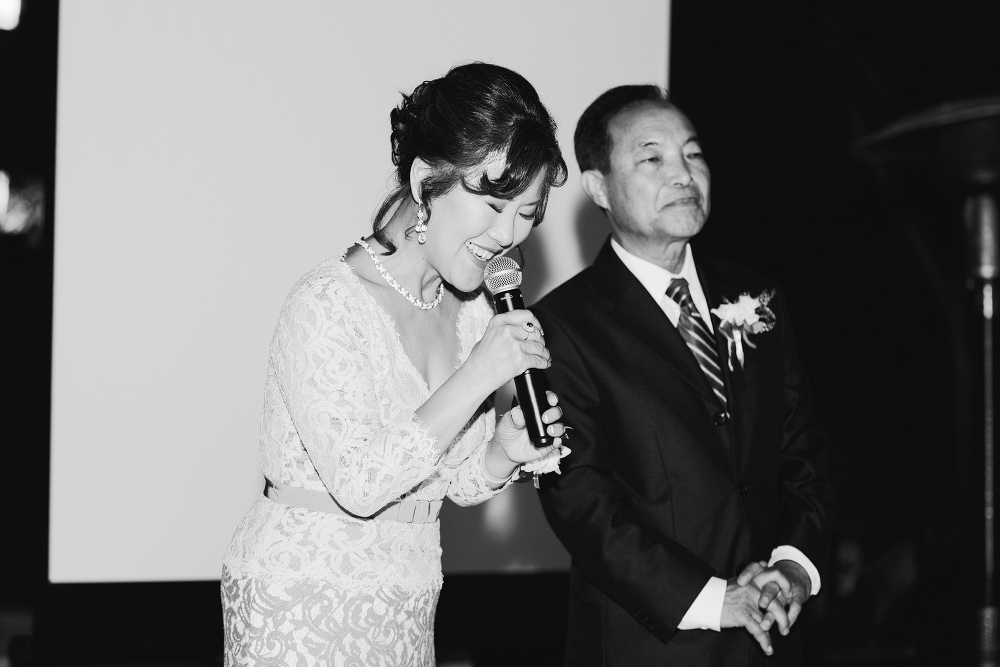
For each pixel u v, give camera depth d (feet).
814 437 8.34
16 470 15.53
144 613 13.07
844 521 16.51
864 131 16.55
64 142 12.87
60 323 12.87
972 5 16.34
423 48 13.76
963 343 16.90
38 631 12.84
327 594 5.75
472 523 14.15
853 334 16.75
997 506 15.30
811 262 16.53
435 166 5.57
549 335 7.90
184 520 13.19
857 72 16.52
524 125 5.52
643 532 7.31
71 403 12.90
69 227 12.89
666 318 7.91
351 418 5.53
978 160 13.99
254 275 13.32
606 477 7.63
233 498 13.32
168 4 13.08
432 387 6.16
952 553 15.61
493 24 13.94
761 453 7.82
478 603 14.11
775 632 7.67
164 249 13.10
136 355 13.04
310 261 13.44
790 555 7.66
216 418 13.26
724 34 16.08
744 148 16.24
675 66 15.17
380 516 5.96
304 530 5.83
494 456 6.39
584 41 14.29
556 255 13.84
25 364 15.48
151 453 13.10
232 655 5.90
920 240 16.98
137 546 13.06
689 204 8.01
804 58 16.40
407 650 6.04
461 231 5.62
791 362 8.50
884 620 15.15
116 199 12.99
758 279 8.71
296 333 5.67
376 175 13.61
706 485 7.57
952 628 13.74
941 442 16.85
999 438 15.21
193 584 13.20
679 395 7.71
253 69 13.29
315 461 5.57
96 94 12.94
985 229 14.39
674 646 7.31
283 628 5.73
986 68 16.31
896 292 16.92
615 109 8.39
